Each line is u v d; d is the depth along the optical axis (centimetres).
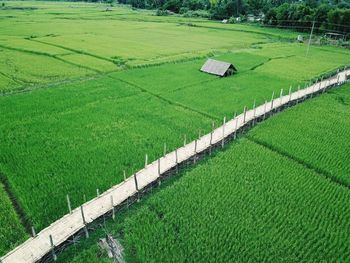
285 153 3145
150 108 4172
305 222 2247
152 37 9562
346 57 7806
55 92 4650
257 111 3972
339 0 14275
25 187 2583
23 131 3472
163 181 2725
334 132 3594
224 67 5691
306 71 6241
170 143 3275
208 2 16900
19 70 5719
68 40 8506
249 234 2142
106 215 2267
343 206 2416
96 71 5772
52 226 2144
